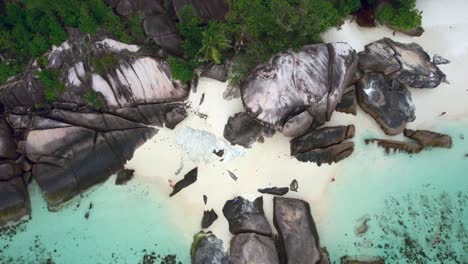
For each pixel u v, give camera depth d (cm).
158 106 2242
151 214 2108
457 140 2230
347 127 2177
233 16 2095
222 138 2191
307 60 2134
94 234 2092
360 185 2138
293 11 2025
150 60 2145
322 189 2125
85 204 2142
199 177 2136
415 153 2189
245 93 2144
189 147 2194
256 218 2009
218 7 2142
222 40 2036
